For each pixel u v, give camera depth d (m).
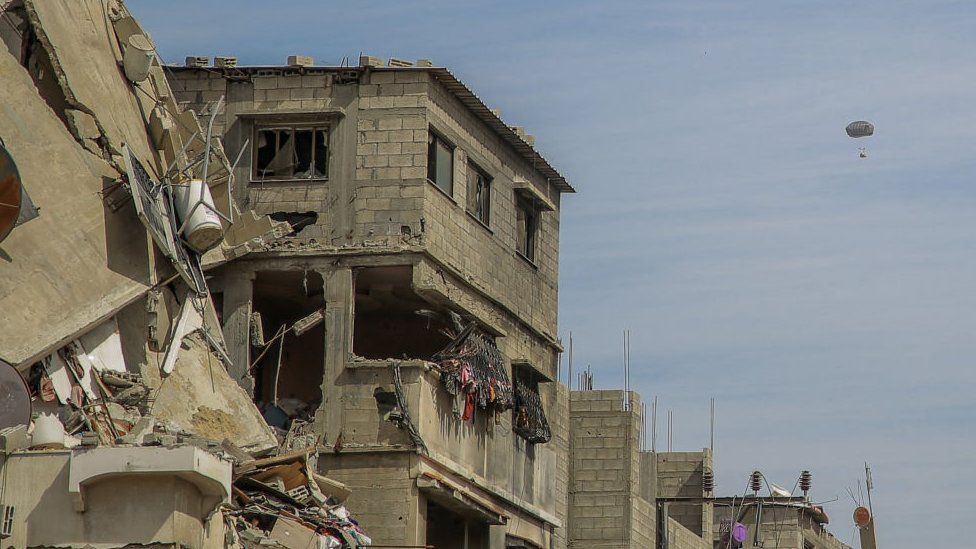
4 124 36.59
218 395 41.84
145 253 38.62
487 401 53.59
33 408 34.03
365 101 52.00
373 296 54.25
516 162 58.47
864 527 88.56
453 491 50.41
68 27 39.97
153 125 42.81
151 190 39.25
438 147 53.19
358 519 48.88
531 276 59.41
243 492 37.88
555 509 60.59
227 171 46.03
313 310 54.03
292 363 54.16
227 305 50.53
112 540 28.91
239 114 51.91
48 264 35.84
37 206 36.28
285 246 51.03
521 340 58.38
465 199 54.66
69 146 37.91
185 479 29.36
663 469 81.56
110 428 34.75
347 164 51.75
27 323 34.56
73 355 35.75
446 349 52.56
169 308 39.94
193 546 29.64
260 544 35.56
